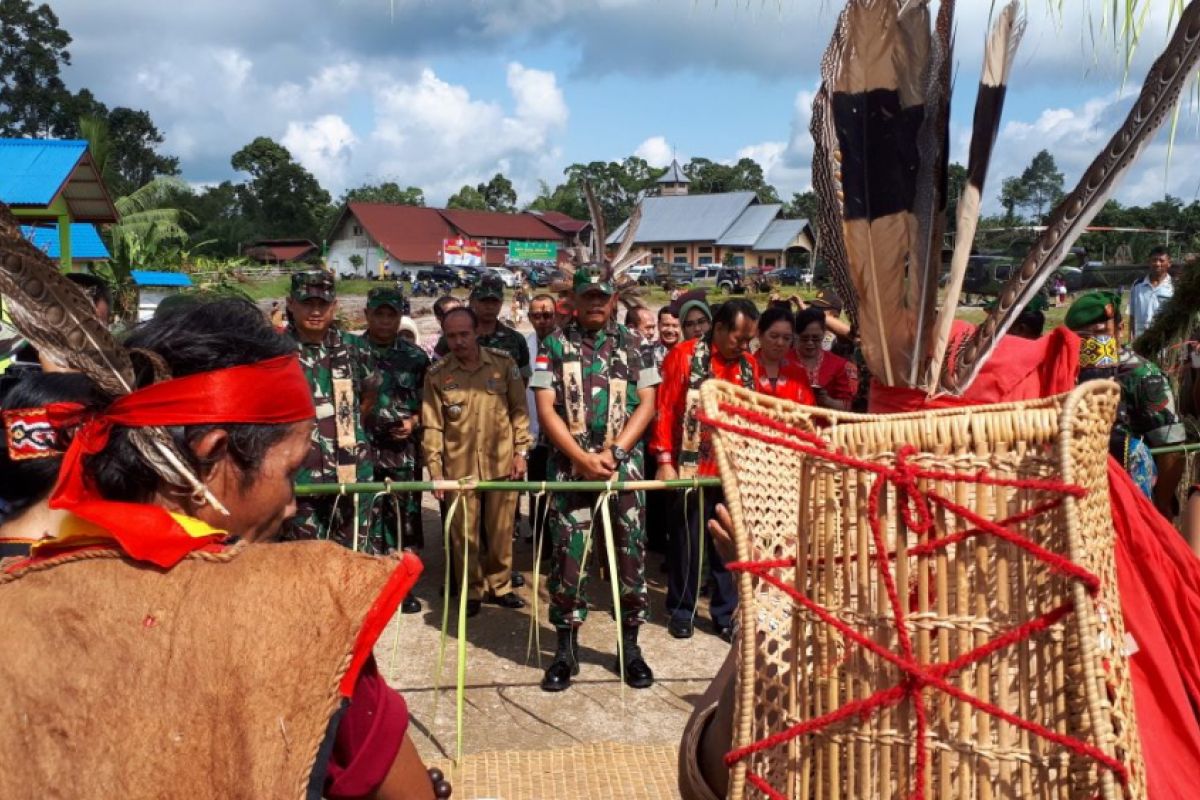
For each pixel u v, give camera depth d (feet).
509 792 9.32
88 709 3.49
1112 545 4.75
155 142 227.61
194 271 86.07
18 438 4.15
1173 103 4.76
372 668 4.07
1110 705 4.25
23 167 38.47
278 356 4.00
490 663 14.62
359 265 194.70
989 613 4.27
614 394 14.02
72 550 3.84
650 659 14.93
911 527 4.33
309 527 14.16
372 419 18.07
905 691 4.29
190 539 3.71
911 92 5.31
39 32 176.24
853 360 19.20
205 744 3.45
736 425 4.79
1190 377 14.02
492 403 16.51
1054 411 4.28
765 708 4.74
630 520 13.80
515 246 190.19
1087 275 48.65
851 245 5.41
